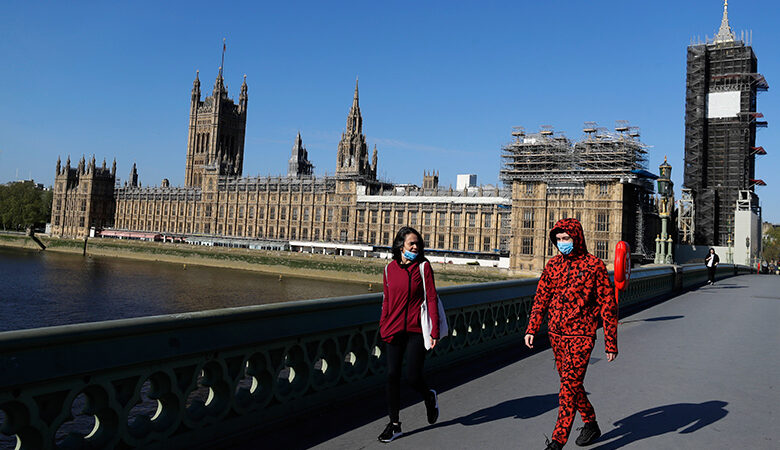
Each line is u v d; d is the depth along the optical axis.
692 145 126.31
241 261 142.75
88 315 66.94
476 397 9.38
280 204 155.88
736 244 109.06
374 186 150.38
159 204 190.50
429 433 7.58
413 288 7.50
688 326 17.91
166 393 6.38
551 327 7.22
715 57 126.88
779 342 15.10
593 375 11.02
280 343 7.67
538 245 103.81
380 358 9.67
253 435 7.27
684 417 8.39
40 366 5.12
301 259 131.38
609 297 6.97
